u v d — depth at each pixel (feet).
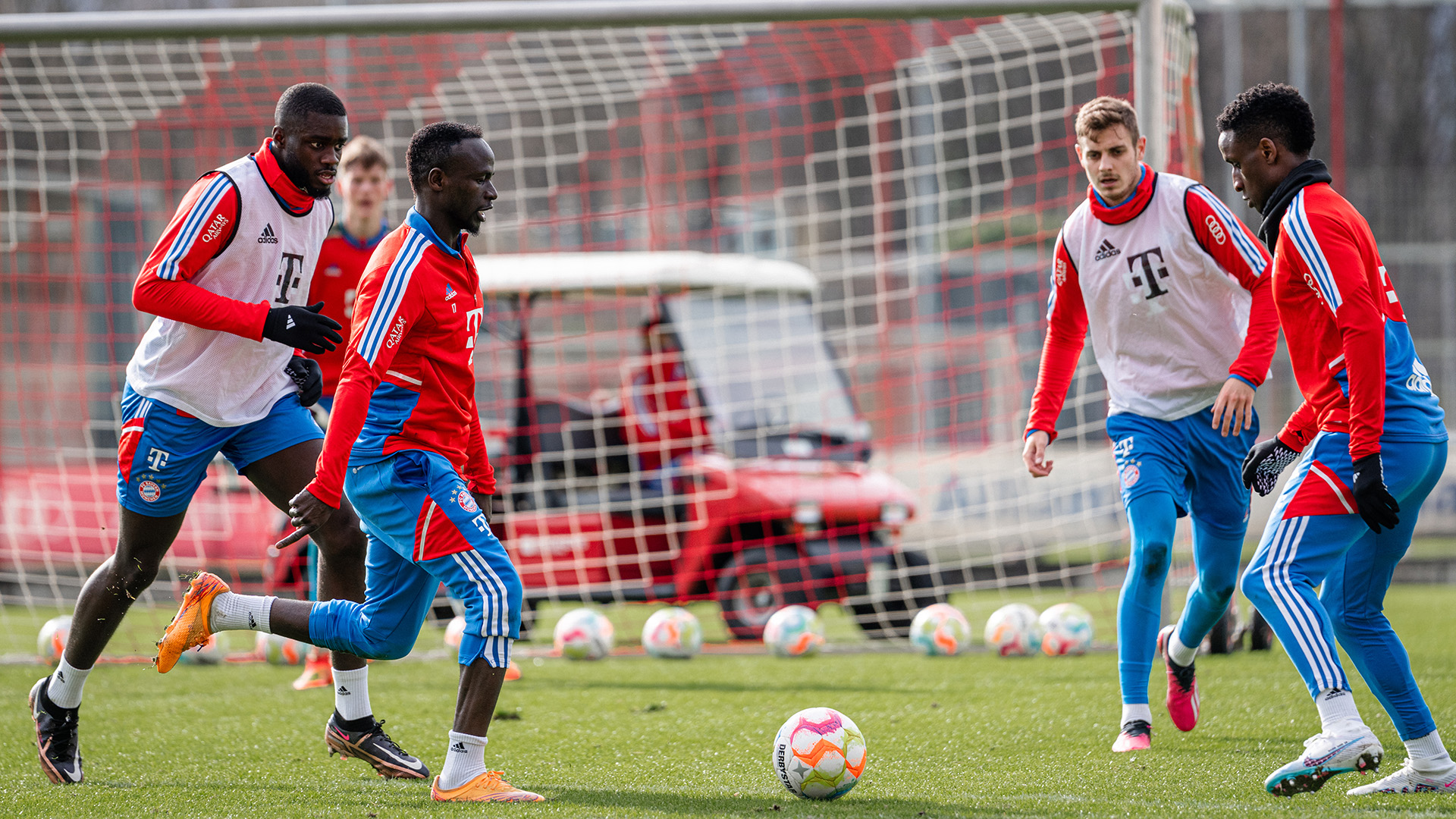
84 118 112.27
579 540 91.40
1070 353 52.49
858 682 69.15
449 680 72.13
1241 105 41.27
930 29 96.89
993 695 62.80
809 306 103.35
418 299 38.06
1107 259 49.47
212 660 79.66
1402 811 36.37
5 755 49.70
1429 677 63.62
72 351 143.54
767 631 81.82
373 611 40.16
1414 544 138.31
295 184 44.21
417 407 38.99
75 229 99.91
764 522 89.25
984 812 37.06
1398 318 40.19
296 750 50.49
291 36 76.48
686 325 97.50
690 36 100.53
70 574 116.67
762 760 47.26
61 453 111.14
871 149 96.37
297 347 41.63
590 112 170.09
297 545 86.53
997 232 170.30
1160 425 48.98
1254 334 47.09
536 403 94.58
